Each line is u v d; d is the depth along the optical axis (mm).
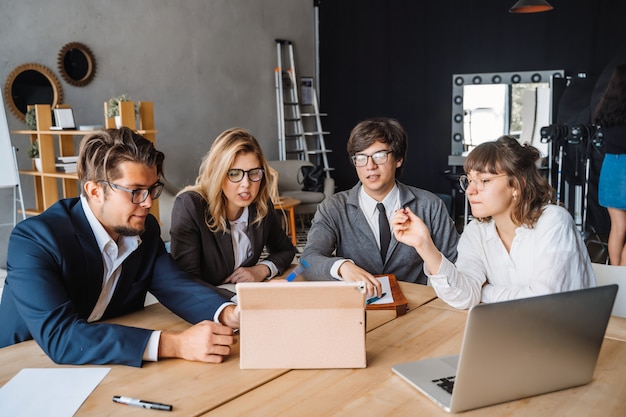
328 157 8508
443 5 7242
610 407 1159
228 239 2168
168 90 6328
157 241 1839
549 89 6410
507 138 1740
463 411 1146
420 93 7582
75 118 5488
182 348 1412
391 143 2230
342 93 8195
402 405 1173
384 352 1442
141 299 1822
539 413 1139
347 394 1225
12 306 1611
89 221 1611
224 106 6973
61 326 1421
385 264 2357
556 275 1680
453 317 1690
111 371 1351
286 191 6734
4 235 5133
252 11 7223
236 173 2033
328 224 2355
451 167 7148
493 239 1847
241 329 1360
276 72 7574
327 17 8125
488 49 7020
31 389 1252
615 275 1883
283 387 1262
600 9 6262
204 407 1171
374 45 7824
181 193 2139
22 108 5113
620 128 4223
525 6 5320
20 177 5172
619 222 4395
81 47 5473
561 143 5609
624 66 4199
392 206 2359
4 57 4969
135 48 5965
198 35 6594
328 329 1350
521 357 1146
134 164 1492
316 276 2092
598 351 1229
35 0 5133
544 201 1759
